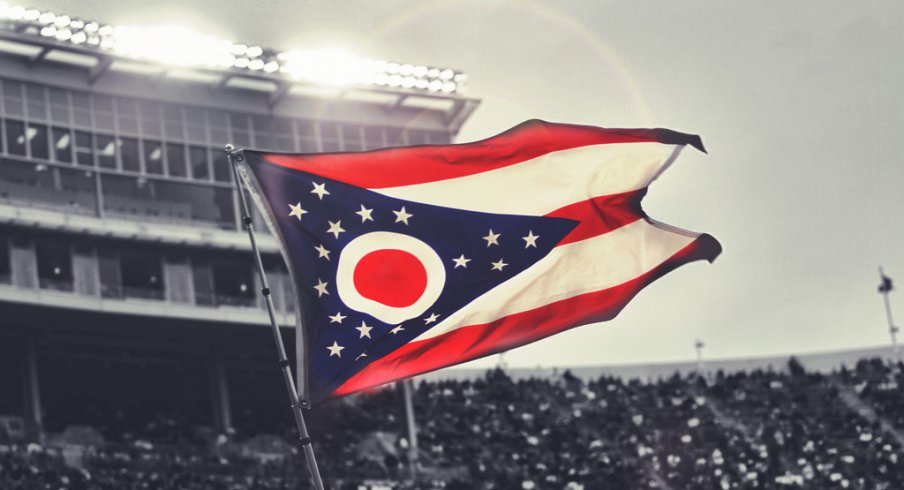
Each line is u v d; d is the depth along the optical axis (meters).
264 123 56.41
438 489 53.12
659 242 15.74
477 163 15.68
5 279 49.41
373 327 14.72
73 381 53.66
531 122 15.73
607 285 15.59
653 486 56.84
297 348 14.52
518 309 15.30
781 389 64.69
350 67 56.53
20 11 50.06
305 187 14.95
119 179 52.44
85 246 51.38
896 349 66.06
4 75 51.03
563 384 63.53
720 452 58.62
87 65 52.59
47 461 46.91
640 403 62.72
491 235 15.41
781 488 57.00
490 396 61.47
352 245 14.91
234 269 54.34
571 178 15.76
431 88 58.25
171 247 53.03
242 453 52.62
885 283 66.56
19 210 49.78
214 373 54.78
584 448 58.22
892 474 57.38
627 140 15.84
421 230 15.18
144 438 51.50
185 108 54.66
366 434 56.19
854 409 62.75
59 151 51.53
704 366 65.81
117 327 52.28
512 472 55.34
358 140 58.56
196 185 54.09
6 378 51.66
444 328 14.98
